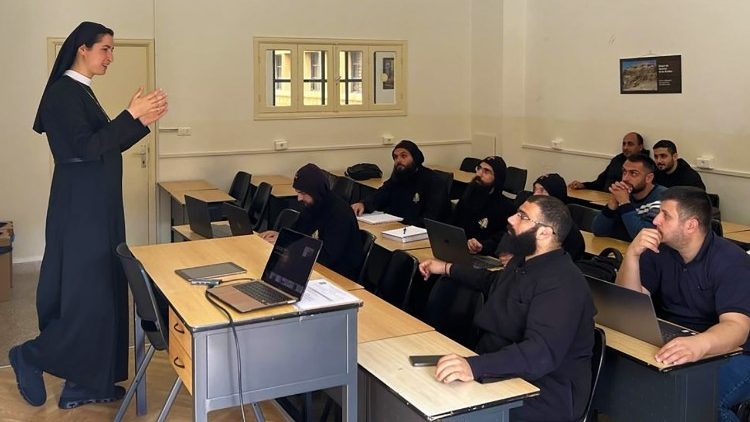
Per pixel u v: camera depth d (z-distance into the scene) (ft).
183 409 11.51
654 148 19.92
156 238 23.66
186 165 23.80
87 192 10.62
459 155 27.91
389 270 11.82
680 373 7.86
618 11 22.38
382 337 8.54
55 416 11.25
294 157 25.38
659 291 9.59
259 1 24.07
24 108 21.27
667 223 8.93
